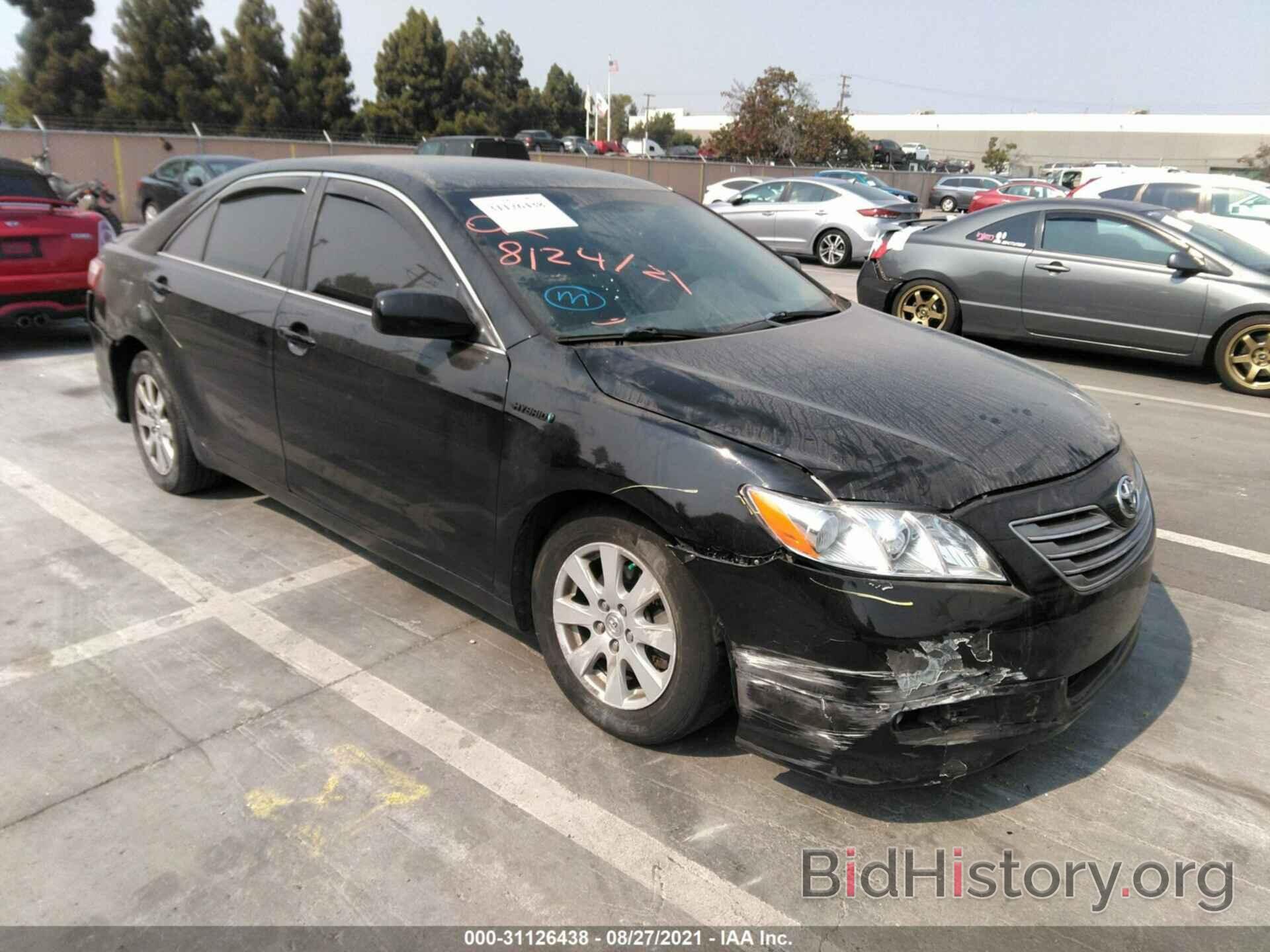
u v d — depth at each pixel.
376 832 2.45
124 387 4.90
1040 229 8.46
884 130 86.44
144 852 2.36
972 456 2.50
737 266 3.74
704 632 2.51
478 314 2.99
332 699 3.03
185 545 4.16
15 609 3.57
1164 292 7.75
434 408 3.04
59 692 3.04
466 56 58.50
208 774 2.66
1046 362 8.68
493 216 3.27
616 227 3.56
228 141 24.34
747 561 2.36
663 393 2.62
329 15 47.44
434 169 3.54
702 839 2.46
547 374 2.78
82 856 2.34
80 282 7.55
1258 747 2.89
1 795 2.55
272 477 3.90
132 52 45.34
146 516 4.47
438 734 2.86
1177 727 2.99
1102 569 2.55
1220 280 7.52
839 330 3.45
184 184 16.70
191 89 45.69
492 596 3.07
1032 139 78.88
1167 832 2.53
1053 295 8.31
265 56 46.53
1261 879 2.37
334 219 3.58
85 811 2.50
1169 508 4.89
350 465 3.44
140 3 44.81
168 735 2.83
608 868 2.35
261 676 3.15
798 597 2.31
